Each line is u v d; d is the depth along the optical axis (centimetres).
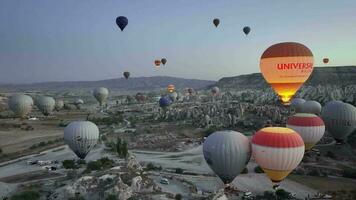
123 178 6175
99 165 7381
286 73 6719
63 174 7612
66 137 8231
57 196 5850
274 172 5728
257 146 5769
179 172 7812
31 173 7788
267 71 6931
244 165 6034
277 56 6688
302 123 7962
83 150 8256
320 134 8031
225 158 5891
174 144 11156
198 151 10244
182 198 5950
